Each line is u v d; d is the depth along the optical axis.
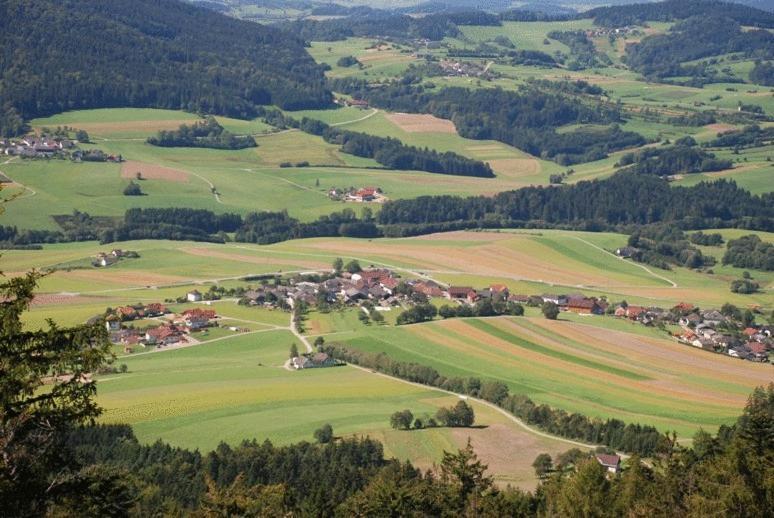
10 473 43.41
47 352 45.59
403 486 86.94
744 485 77.25
